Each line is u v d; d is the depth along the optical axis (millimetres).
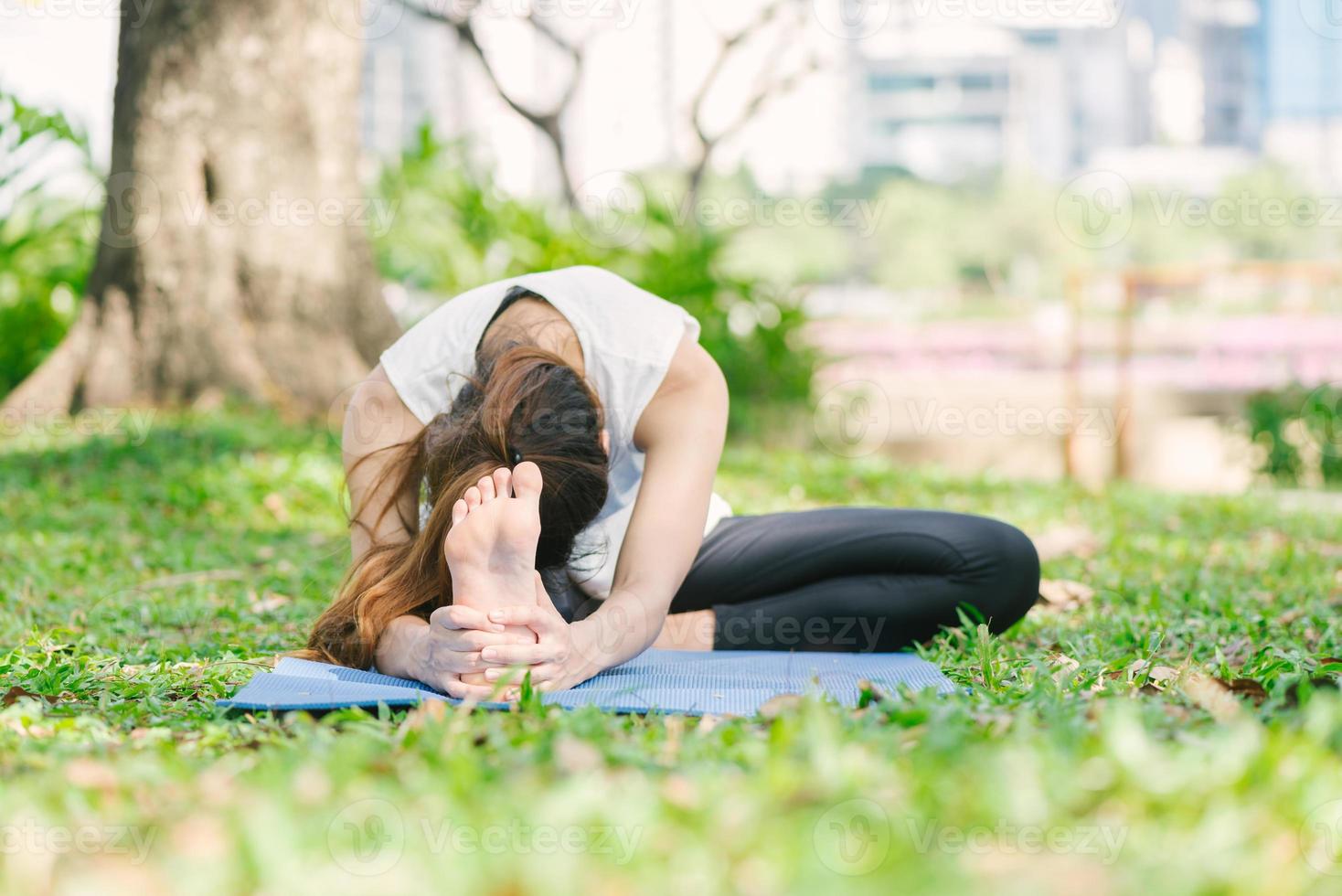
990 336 11523
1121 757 1217
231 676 1972
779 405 7836
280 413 6035
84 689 1872
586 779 1195
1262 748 1264
